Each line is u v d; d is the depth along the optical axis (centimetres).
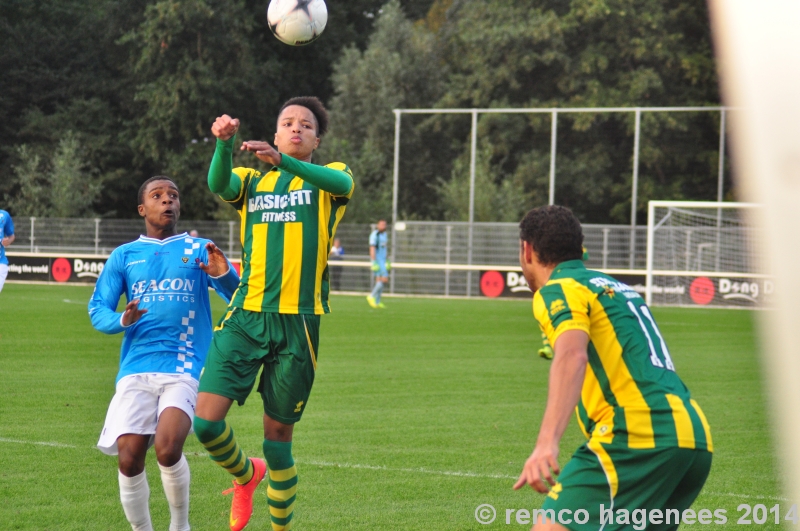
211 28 9825
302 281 1099
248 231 1120
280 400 1094
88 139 10150
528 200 8944
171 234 1205
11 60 10250
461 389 2317
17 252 7625
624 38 9012
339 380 2452
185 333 1151
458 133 9544
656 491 769
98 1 10694
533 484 729
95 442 1650
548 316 792
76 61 10525
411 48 9931
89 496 1305
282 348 1090
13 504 1258
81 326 3769
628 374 788
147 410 1103
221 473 1478
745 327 4338
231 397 1073
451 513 1242
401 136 9531
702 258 6216
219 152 1060
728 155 8619
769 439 1753
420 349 3206
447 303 5941
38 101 10431
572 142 9106
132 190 10494
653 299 6216
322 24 1276
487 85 9262
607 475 770
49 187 9475
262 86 10475
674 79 9144
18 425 1789
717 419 1959
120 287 1171
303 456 1565
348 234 7125
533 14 9269
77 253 7606
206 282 1189
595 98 8900
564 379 752
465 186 7812
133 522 1090
